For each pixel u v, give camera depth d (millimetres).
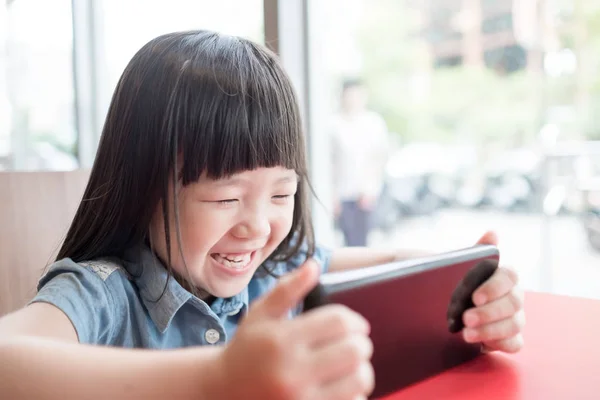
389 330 517
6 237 1133
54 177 1178
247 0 1596
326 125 1652
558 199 2990
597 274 2824
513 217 4016
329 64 1643
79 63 2562
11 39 2686
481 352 656
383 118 3984
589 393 561
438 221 4156
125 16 2320
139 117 750
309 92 1564
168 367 413
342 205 3227
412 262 555
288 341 352
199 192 722
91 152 2633
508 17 3611
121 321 746
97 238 794
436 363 586
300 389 346
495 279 648
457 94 3996
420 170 4262
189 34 817
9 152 2752
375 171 3266
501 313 636
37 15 2623
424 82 4078
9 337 511
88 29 2578
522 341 664
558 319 782
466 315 617
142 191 751
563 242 3041
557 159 2965
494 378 592
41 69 2652
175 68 745
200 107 721
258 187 753
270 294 383
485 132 3992
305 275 379
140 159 747
